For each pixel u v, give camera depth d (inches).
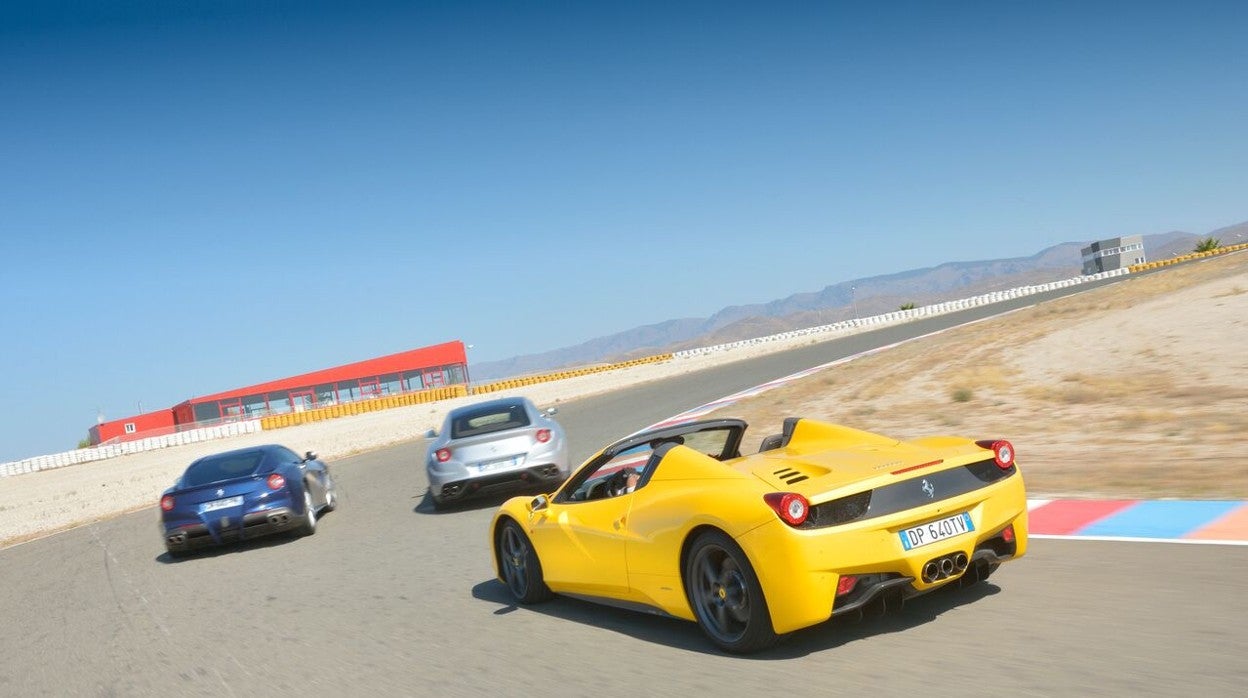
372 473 702.5
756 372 1169.4
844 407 620.1
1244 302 697.6
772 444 216.1
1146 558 203.2
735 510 163.6
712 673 164.7
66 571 426.3
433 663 195.6
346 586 296.4
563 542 218.1
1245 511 230.5
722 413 695.1
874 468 167.2
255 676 204.4
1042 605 177.9
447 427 445.4
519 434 423.8
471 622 227.5
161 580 361.1
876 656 161.2
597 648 190.7
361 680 190.1
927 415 527.2
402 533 394.3
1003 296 2522.1
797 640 176.9
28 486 1344.7
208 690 199.0
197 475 418.9
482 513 419.8
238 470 418.9
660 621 206.4
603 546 203.3
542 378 2315.5
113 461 1715.1
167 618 284.4
